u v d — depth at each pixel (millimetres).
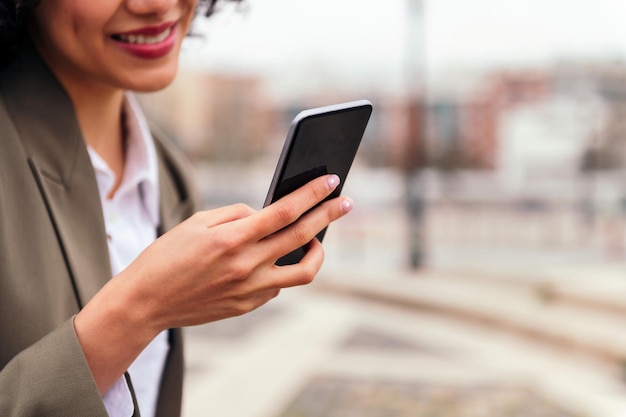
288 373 5812
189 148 43562
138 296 817
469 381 5629
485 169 39312
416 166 11727
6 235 918
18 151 971
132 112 1189
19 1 939
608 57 27141
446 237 14539
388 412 4879
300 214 818
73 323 835
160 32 1015
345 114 880
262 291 850
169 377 1176
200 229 806
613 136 20328
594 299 7422
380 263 12242
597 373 5875
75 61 1014
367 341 6965
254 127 47500
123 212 1180
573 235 14203
